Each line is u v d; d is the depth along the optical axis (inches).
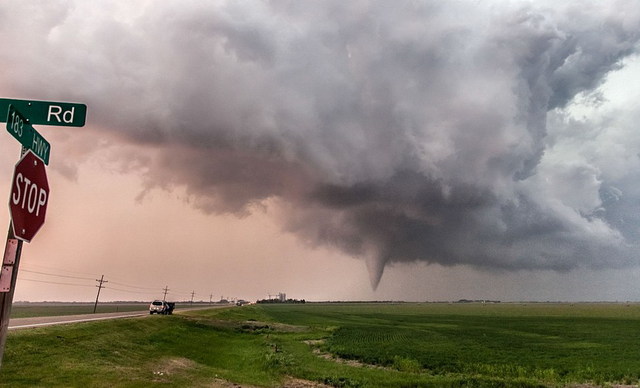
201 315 3238.2
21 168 150.3
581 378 1315.2
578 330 3412.9
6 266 142.9
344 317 5369.1
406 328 3472.0
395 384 1063.0
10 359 637.9
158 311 2669.8
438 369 1397.6
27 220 156.4
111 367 715.4
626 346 2214.6
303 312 6717.5
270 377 972.6
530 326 3895.2
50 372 607.2
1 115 175.9
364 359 1542.8
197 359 1102.4
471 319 5142.7
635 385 1267.2
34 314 2479.1
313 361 1363.2
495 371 1378.0
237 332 2269.9
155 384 629.0
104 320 1439.5
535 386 1128.2
